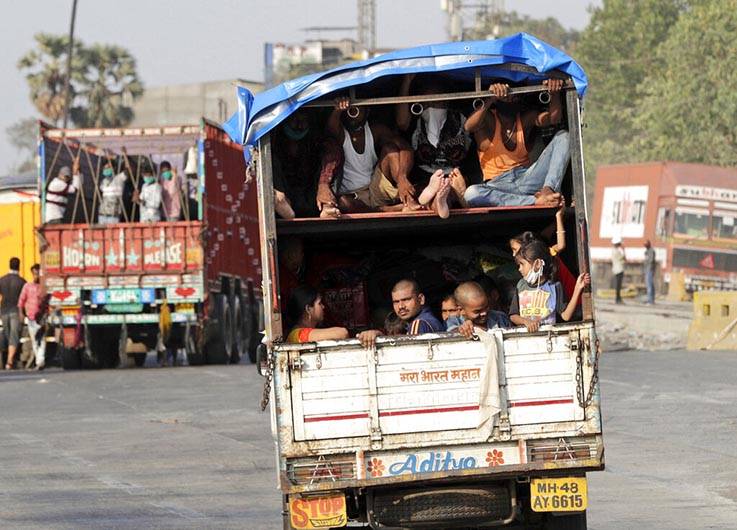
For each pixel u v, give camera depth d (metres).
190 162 66.69
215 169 68.81
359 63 22.39
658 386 50.50
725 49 126.38
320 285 27.30
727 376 54.53
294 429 21.39
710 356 66.81
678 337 90.62
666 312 109.75
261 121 22.44
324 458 21.41
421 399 21.41
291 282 25.67
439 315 26.94
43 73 198.38
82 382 60.44
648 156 138.12
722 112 124.88
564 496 21.47
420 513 21.67
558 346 21.42
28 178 79.38
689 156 131.00
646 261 119.56
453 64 22.44
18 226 78.44
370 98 22.92
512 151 24.78
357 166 24.95
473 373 21.41
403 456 21.42
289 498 21.56
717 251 120.88
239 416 44.72
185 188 69.50
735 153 128.25
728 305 76.75
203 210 66.19
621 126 172.38
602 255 127.44
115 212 67.44
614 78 172.25
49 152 67.31
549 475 21.48
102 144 68.94
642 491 29.77
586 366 21.39
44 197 66.94
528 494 22.67
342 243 27.80
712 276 121.06
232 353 72.50
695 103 127.50
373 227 24.23
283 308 25.28
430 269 27.64
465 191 24.12
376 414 21.36
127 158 68.94
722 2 127.75
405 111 25.08
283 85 22.39
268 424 42.47
